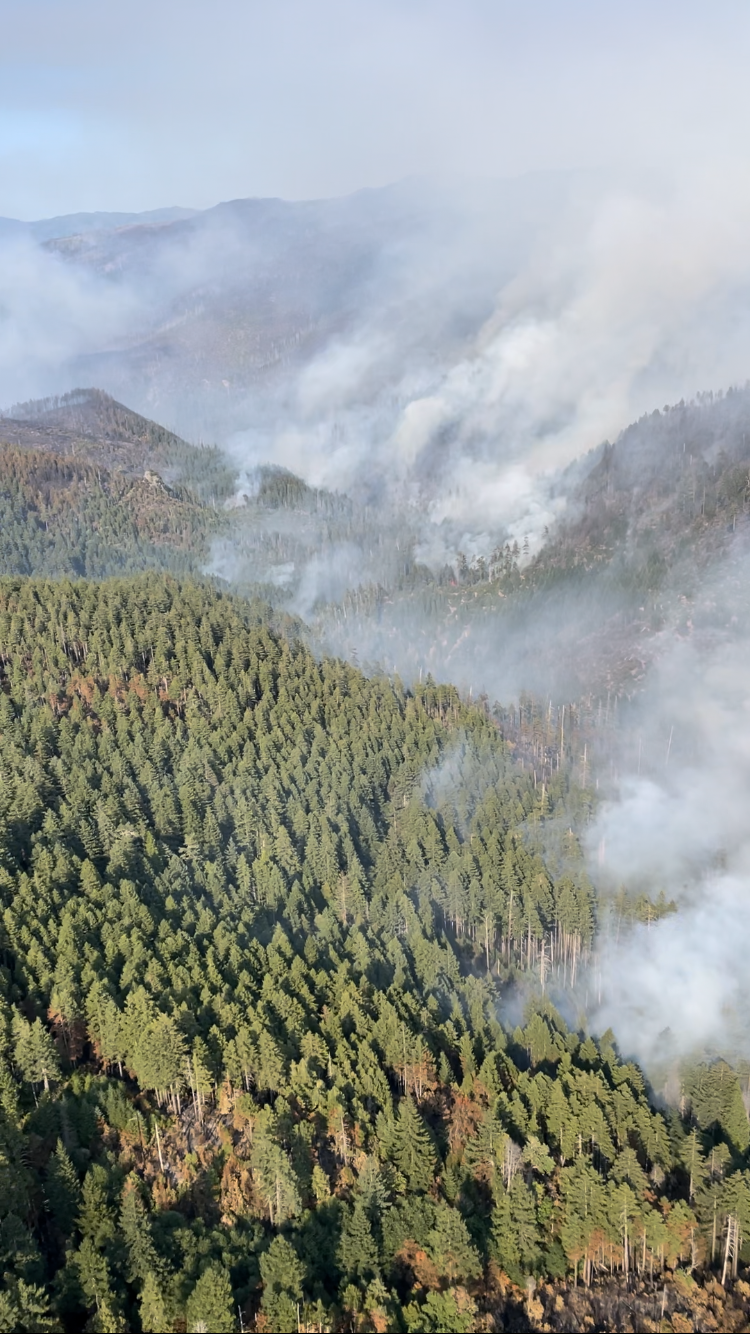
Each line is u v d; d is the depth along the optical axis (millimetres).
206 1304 68938
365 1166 81938
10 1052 90312
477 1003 115438
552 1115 96188
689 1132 102062
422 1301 76188
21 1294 67812
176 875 134125
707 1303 82125
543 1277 81750
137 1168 83875
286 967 111375
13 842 131375
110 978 102500
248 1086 94188
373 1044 101500
